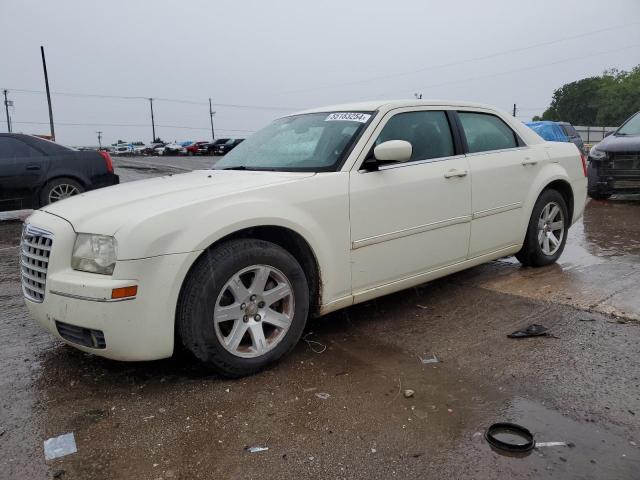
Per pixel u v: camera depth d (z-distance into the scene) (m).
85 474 2.35
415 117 4.17
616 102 80.00
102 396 3.02
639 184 9.16
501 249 4.79
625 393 2.90
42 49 39.06
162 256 2.84
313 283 3.54
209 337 2.99
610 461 2.34
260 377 3.20
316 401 2.91
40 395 3.04
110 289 2.76
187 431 2.65
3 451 2.52
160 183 3.62
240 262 3.06
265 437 2.59
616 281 4.80
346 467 2.36
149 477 2.32
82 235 2.94
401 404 2.86
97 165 9.48
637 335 3.63
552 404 2.81
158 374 3.27
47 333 4.00
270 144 4.20
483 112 4.76
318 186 3.45
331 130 3.95
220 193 3.16
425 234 4.04
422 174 4.00
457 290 4.75
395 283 3.94
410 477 2.28
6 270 5.99
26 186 8.84
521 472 2.28
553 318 3.99
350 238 3.60
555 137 15.67
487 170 4.50
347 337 3.79
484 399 2.88
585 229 7.43
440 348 3.56
